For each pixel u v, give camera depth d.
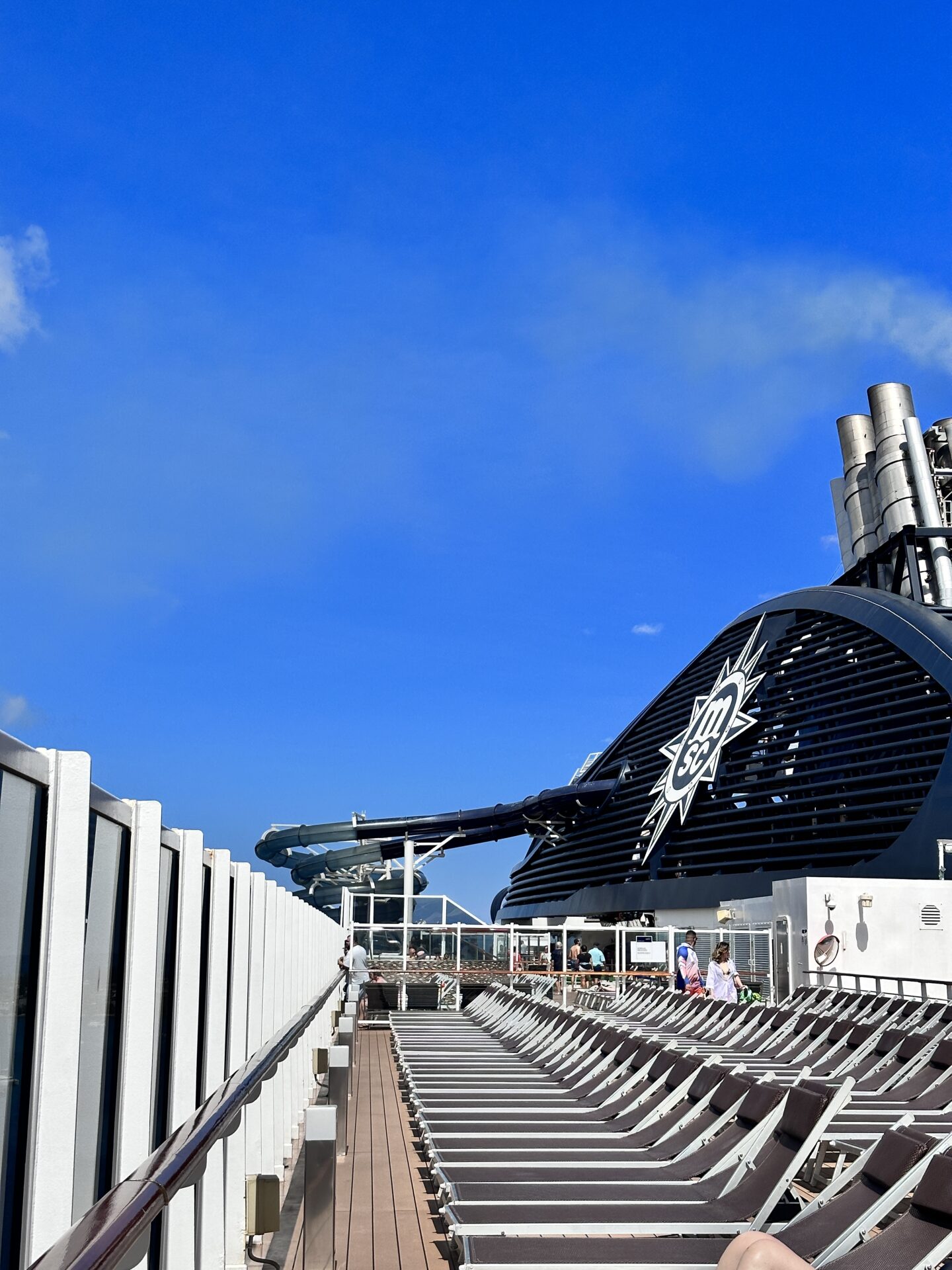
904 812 43.09
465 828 73.19
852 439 71.25
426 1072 12.21
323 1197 4.83
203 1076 6.47
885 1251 4.39
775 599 61.41
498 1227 5.54
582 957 30.59
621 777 66.19
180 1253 5.19
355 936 27.72
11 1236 3.49
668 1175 6.65
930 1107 8.95
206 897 6.64
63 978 3.67
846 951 21.05
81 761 3.78
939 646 46.03
